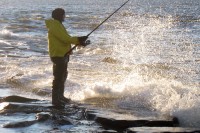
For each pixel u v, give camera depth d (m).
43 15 71.00
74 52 20.94
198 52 20.31
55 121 8.77
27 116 9.31
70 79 12.85
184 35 29.11
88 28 38.41
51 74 13.64
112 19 52.59
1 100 10.70
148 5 120.62
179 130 7.88
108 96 10.72
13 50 22.53
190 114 8.62
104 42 25.31
